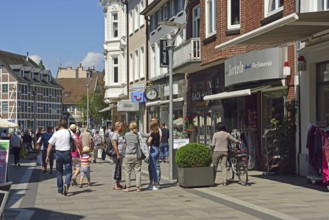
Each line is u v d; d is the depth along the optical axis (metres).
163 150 26.09
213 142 15.61
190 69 26.20
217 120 24.34
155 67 37.47
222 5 21.56
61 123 14.40
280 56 17.84
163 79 34.94
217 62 22.88
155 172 15.20
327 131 13.56
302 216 10.15
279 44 18.19
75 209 11.80
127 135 14.87
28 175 21.34
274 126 18.03
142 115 42.62
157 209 11.54
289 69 17.67
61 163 14.29
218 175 18.56
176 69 26.44
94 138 28.12
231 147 16.61
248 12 20.42
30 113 96.06
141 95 37.59
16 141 27.73
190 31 28.09
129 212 11.22
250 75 18.91
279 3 18.56
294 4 16.83
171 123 17.38
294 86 17.56
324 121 16.38
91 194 14.44
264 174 18.06
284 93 18.20
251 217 10.23
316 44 16.03
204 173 15.36
